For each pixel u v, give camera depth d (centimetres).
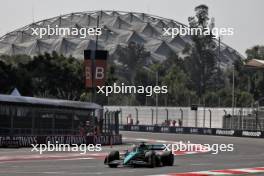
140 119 18188
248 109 15512
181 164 5303
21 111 7838
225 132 14012
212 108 16212
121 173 4059
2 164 4903
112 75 15575
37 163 5094
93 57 9800
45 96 14200
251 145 9950
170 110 17475
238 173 4322
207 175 4084
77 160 5656
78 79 14250
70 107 8619
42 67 13800
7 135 7625
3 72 12294
